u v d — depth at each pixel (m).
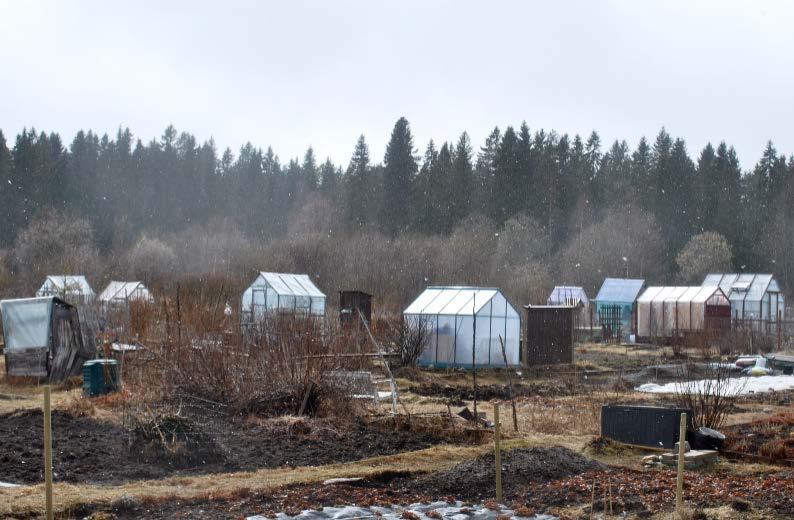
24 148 93.00
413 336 31.14
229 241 81.06
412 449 14.55
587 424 17.45
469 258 68.50
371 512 9.83
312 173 114.69
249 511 9.80
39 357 24.53
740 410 20.16
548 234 83.75
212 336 22.05
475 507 10.31
